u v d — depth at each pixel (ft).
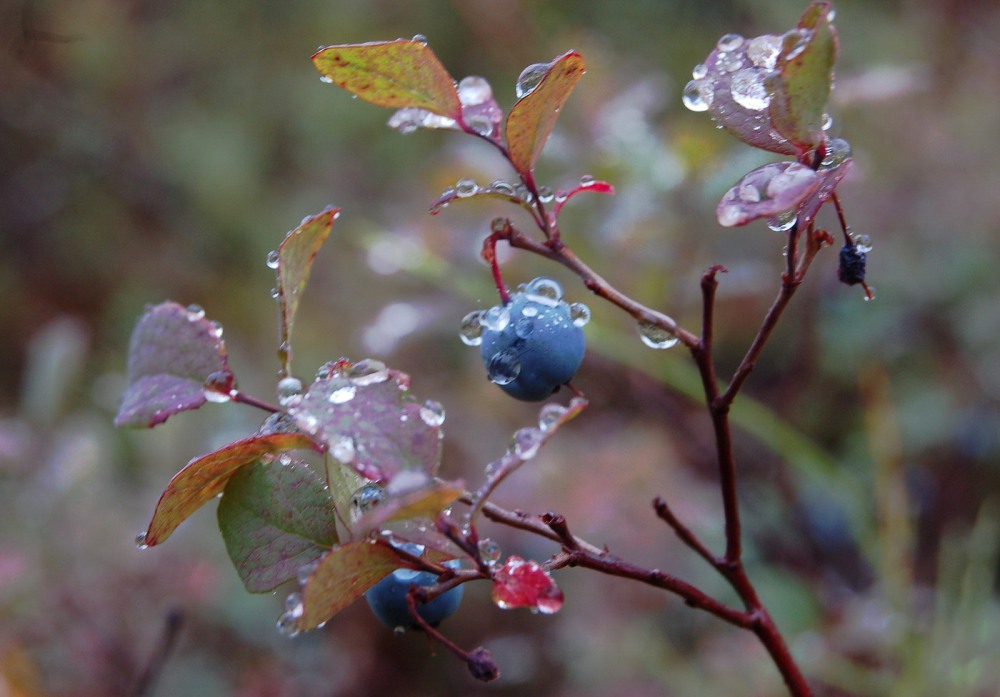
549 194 0.55
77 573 0.99
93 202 2.04
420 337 1.13
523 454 0.49
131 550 1.04
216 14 2.31
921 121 1.42
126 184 2.04
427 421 0.49
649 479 1.02
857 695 0.80
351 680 1.12
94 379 1.60
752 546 1.01
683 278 0.98
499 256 1.01
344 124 2.10
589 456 1.05
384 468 0.48
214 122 2.16
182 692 0.98
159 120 2.18
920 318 1.20
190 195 2.05
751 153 0.87
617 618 1.02
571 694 1.01
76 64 2.17
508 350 0.55
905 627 0.77
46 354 1.07
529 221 1.03
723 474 0.56
